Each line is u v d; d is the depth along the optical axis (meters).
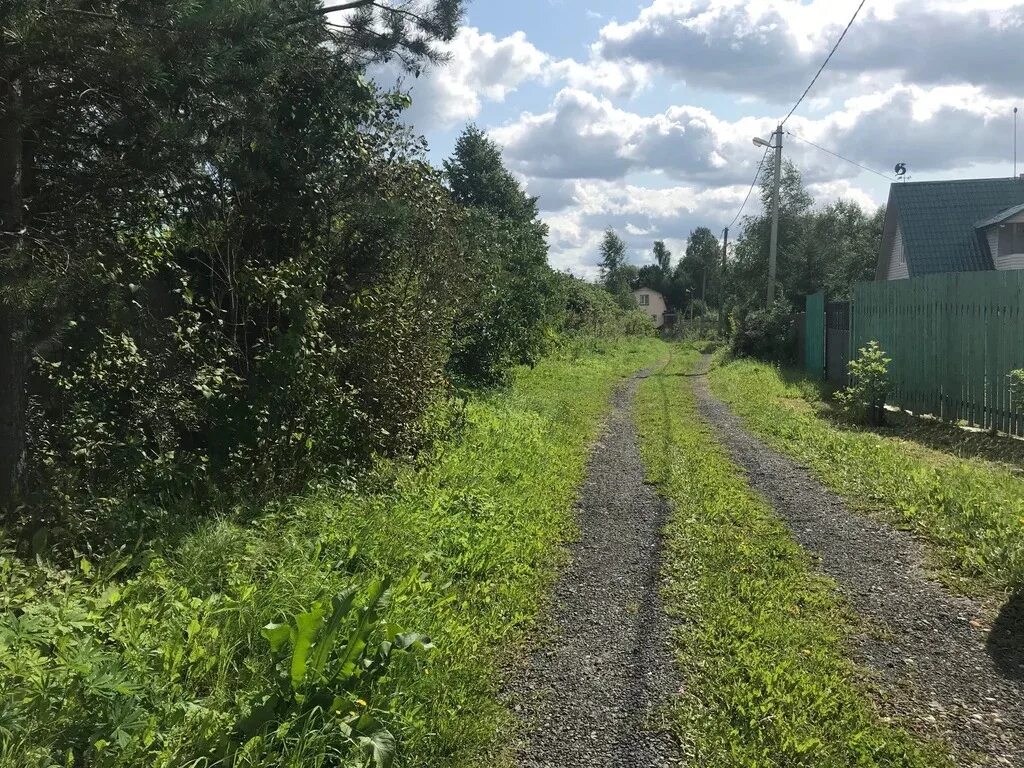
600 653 3.98
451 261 8.77
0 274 4.02
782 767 2.96
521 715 3.37
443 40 7.02
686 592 4.76
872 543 5.68
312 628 2.98
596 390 17.02
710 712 3.35
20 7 3.91
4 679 2.85
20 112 4.27
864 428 11.05
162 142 4.89
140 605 3.66
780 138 24.66
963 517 5.83
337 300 7.59
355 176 7.44
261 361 6.30
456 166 27.38
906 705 3.41
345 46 6.98
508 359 16.28
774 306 24.38
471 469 7.42
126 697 2.77
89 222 5.16
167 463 5.45
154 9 4.54
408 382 7.86
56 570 4.11
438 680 3.45
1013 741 3.12
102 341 5.25
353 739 2.82
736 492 7.18
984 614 4.39
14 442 4.57
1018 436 9.20
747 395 15.08
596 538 6.03
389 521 5.34
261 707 2.85
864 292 14.02
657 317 101.56
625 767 2.99
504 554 5.29
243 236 7.12
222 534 4.66
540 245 19.08
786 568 5.14
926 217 23.50
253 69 5.21
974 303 10.15
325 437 6.61
